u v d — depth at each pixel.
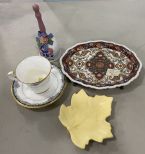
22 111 0.39
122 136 0.35
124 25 0.47
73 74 0.40
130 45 0.44
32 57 0.38
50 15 0.51
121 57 0.42
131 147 0.34
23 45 0.47
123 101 0.38
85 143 0.34
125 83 0.38
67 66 0.41
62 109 0.37
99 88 0.38
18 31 0.49
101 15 0.49
